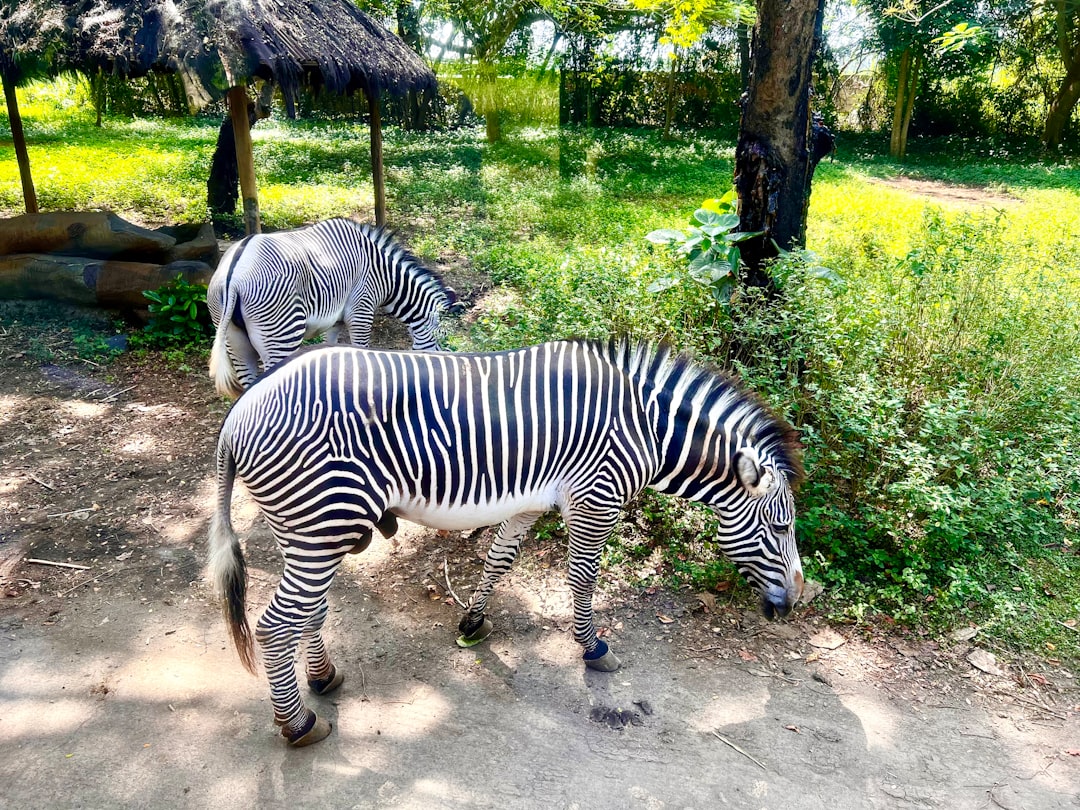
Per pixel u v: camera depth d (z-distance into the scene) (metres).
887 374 5.10
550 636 3.64
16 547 4.09
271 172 14.87
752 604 3.85
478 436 2.83
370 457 2.73
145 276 6.97
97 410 5.69
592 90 26.12
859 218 11.41
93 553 4.11
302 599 2.76
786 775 2.90
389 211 12.21
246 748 2.94
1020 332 5.25
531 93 23.08
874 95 26.06
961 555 4.12
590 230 10.86
